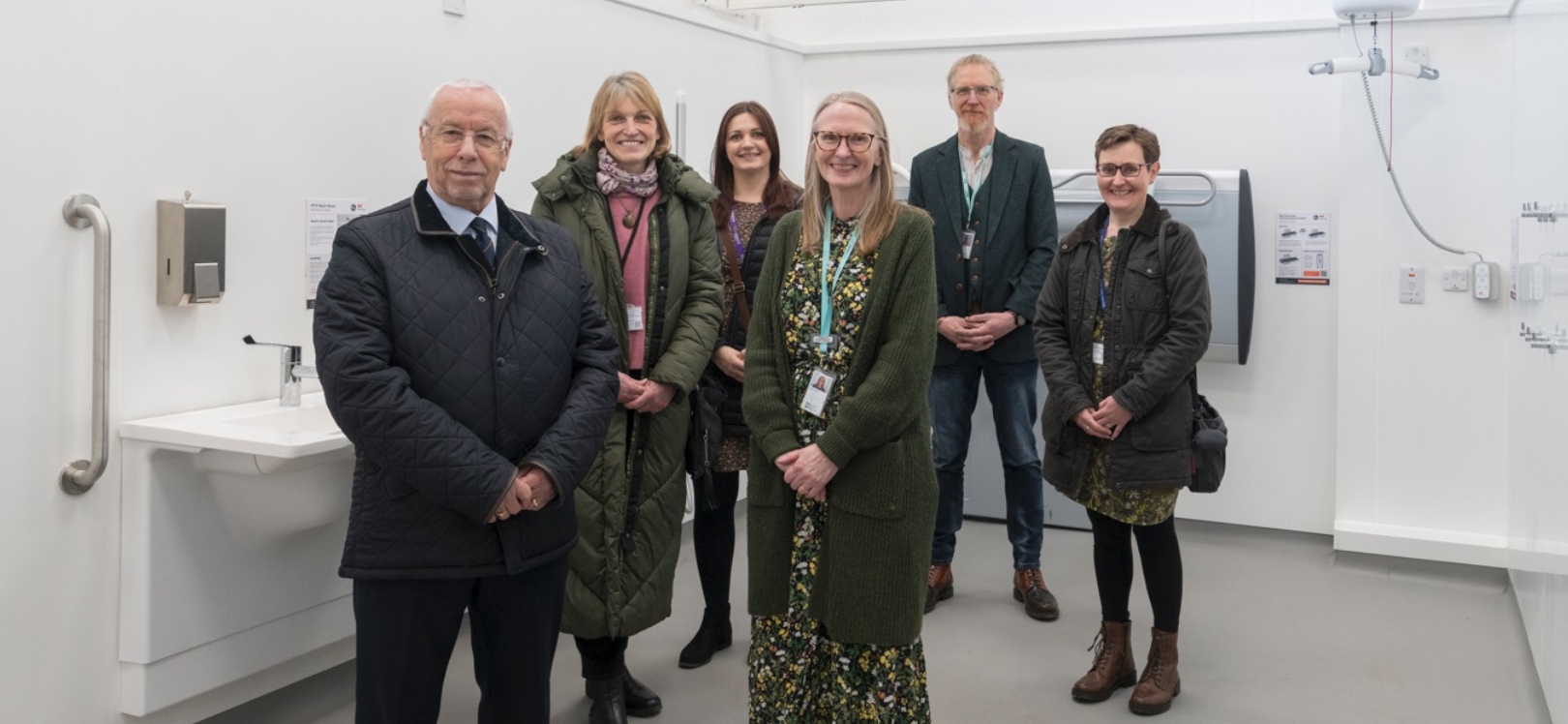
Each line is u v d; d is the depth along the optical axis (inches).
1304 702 123.7
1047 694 126.2
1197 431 114.8
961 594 162.6
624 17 166.1
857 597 90.0
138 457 99.1
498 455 82.1
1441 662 135.6
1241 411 190.5
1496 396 167.8
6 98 89.1
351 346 80.0
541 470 84.7
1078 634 145.8
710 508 124.8
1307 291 184.4
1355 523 175.6
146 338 101.6
